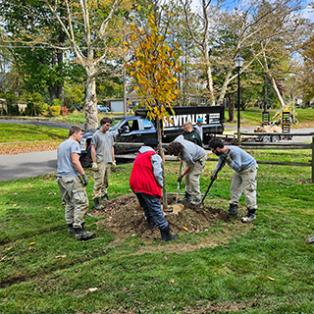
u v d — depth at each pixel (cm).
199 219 514
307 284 346
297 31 2162
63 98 3703
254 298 323
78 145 493
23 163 1280
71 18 1848
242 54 2597
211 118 1518
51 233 517
